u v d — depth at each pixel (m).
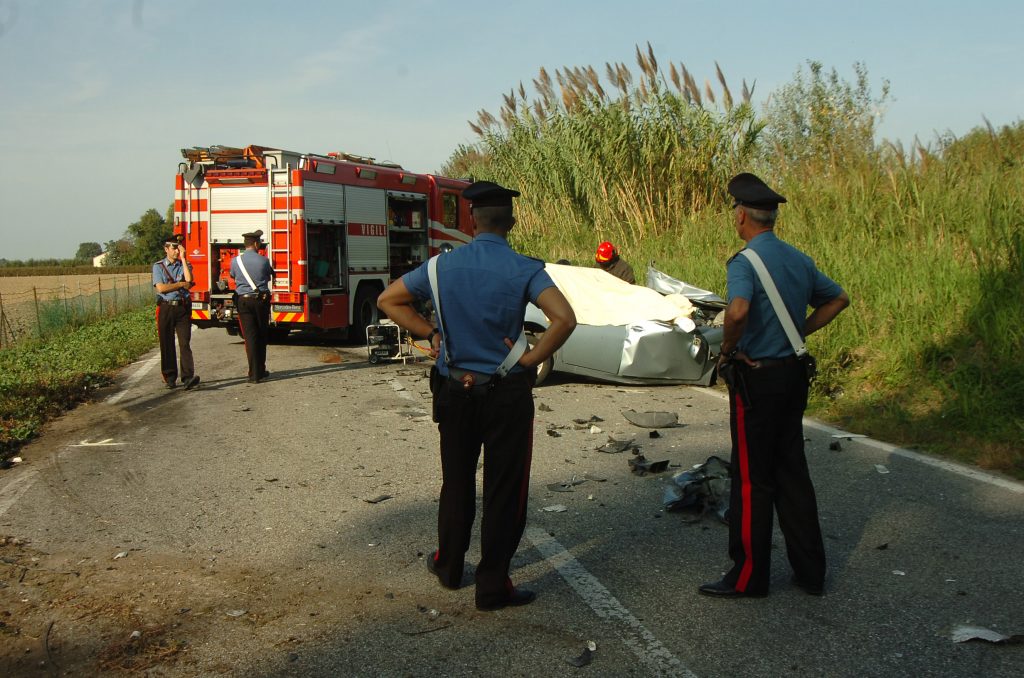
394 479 6.02
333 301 14.01
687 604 3.84
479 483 5.95
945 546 4.45
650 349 9.30
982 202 10.13
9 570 4.34
